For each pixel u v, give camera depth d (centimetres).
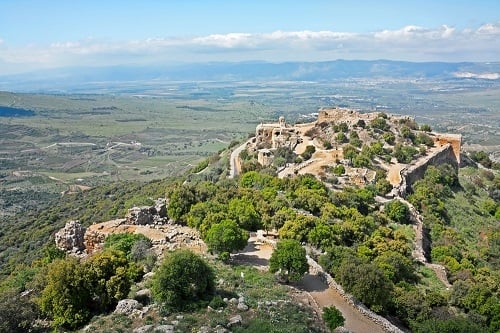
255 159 16512
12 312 4838
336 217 8819
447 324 5403
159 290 4809
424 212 11531
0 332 4700
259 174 12106
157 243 7075
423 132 17375
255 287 5597
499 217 12888
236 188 9894
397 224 10131
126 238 6956
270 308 4912
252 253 6981
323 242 7319
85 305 5053
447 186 13862
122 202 15175
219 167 17088
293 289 5781
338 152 14988
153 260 6162
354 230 8150
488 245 10869
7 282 6975
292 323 4606
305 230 7538
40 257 9325
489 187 15338
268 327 4341
